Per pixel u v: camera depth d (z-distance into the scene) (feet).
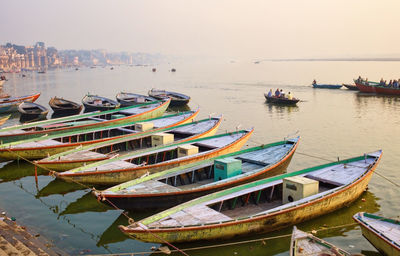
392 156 88.58
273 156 75.25
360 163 68.74
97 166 69.00
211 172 70.64
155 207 56.90
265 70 599.16
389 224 46.65
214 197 53.83
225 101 191.01
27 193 69.72
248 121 135.95
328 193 55.93
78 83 362.94
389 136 108.17
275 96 182.09
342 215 58.34
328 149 95.81
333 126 123.44
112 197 53.88
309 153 92.48
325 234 52.95
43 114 145.48
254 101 188.96
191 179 67.97
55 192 70.28
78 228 55.83
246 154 76.89
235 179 62.18
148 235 45.19
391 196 65.31
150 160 79.36
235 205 58.08
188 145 79.71
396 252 41.81
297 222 53.98
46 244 50.14
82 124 111.86
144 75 518.78
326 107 163.43
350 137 107.86
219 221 47.37
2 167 84.58
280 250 49.24
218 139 89.51
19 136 96.07
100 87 307.37
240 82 317.42
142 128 99.60
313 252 40.93
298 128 121.70
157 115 137.49
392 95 198.49
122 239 52.90
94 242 51.72
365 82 216.54
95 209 62.85
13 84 360.48
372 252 48.75
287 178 57.93
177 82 341.62
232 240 49.70
